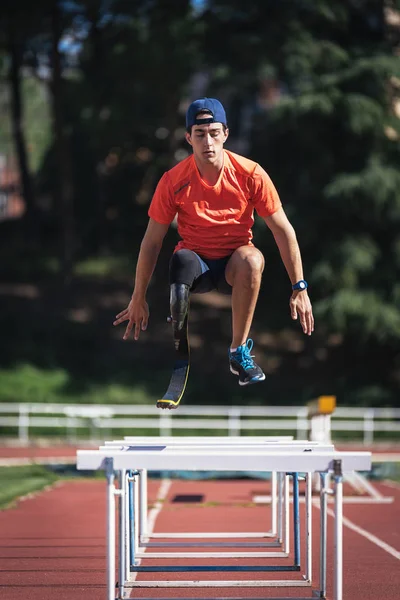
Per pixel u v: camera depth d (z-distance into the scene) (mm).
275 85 68875
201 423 54531
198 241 11461
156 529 21281
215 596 13875
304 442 13023
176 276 11383
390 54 61781
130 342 67000
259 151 63844
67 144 78062
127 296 74375
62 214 74562
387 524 22453
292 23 61531
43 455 44469
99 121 72750
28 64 80375
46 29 72500
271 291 62531
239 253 11367
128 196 86062
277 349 67375
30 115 116062
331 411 26469
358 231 59938
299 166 62281
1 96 101625
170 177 11281
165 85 69688
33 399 56094
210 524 22250
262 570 14578
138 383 60938
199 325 70625
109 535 10180
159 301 71812
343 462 10242
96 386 59375
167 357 65625
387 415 52156
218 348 67125
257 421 55125
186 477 35688
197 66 67812
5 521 22781
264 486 32969
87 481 34281
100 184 85312
